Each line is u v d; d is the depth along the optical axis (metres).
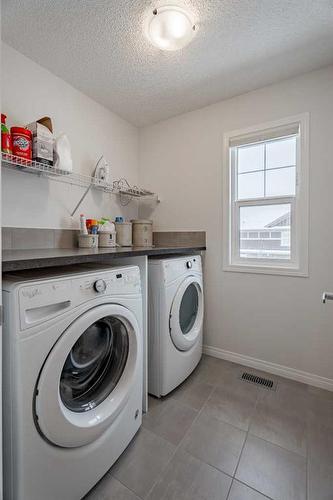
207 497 1.00
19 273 0.97
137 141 2.55
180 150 2.32
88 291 0.96
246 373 1.92
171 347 1.62
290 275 1.83
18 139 1.31
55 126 1.73
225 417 1.44
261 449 1.22
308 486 1.04
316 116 1.71
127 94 1.98
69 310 0.89
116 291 1.10
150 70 1.70
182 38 1.31
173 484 1.05
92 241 1.79
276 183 1.94
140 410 1.30
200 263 2.04
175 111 2.25
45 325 0.81
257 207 2.02
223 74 1.75
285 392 1.68
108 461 1.07
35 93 1.60
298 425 1.38
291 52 1.54
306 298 1.78
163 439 1.28
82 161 1.95
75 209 1.90
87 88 1.89
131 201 2.48
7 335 0.75
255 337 1.99
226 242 2.09
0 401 0.71
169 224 2.40
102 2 1.20
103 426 1.01
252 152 2.04
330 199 1.68
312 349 1.77
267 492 1.02
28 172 1.58
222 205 2.11
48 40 1.43
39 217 1.64
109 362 1.20
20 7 1.23
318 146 1.71
